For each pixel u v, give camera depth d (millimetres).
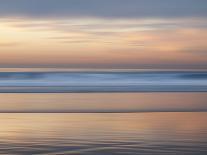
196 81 25375
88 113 12023
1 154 7336
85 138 8656
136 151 7656
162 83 23766
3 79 25438
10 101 14742
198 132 9305
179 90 19234
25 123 10305
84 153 7500
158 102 14727
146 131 9406
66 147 7887
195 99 15711
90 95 16906
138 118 11148
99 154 7449
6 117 11203
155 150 7730
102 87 20672
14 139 8500
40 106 13484
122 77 26250
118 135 8961
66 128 9719
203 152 7602
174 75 26266
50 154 7391
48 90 19016
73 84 23062
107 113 12031
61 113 11992
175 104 14195
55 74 26172
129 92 18312
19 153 7418
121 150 7727
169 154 7473
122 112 12242
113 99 15562
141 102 14695
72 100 15141
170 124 10258
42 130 9461
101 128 9734
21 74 25906
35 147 7859
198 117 11367
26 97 16062
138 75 26203
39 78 25781
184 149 7797
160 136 8867
